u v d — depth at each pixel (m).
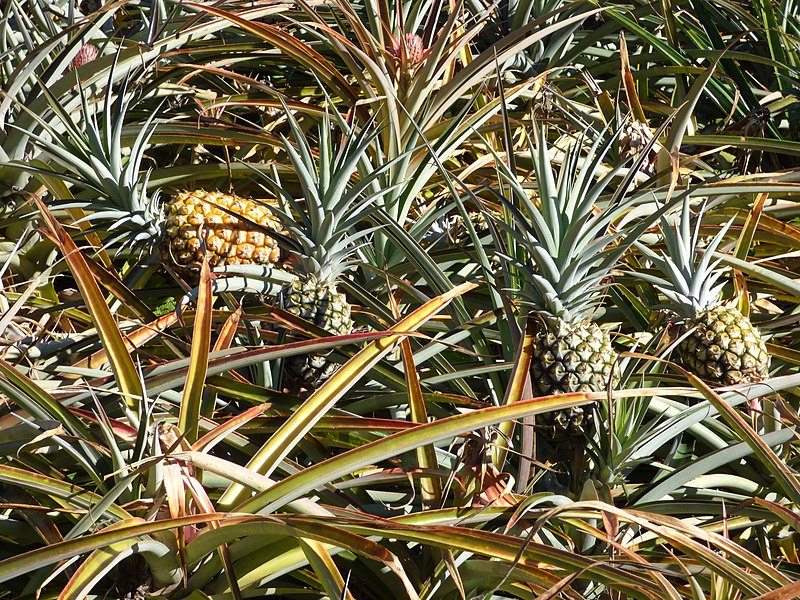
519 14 3.59
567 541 2.32
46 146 2.62
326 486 2.27
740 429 2.22
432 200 3.16
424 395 2.44
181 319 2.48
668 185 2.98
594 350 2.38
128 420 2.25
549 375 2.37
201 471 2.21
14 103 2.90
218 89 3.47
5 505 2.11
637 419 2.39
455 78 3.01
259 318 2.48
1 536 2.26
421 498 2.38
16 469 2.15
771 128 3.51
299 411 2.25
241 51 3.38
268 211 2.69
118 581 2.17
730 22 3.97
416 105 2.97
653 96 3.83
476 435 2.30
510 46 3.30
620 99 3.56
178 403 2.40
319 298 2.52
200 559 2.15
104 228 2.68
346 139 2.63
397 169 2.93
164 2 3.28
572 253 2.43
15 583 2.24
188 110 3.36
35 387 2.18
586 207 2.40
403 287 2.71
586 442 2.42
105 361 2.46
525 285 2.58
